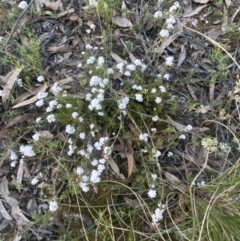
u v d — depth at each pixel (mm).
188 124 291
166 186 271
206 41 317
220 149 286
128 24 316
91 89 277
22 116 290
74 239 265
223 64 293
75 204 277
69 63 306
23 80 299
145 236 264
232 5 330
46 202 280
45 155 282
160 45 310
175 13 302
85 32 317
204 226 248
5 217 278
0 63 303
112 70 272
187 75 305
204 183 271
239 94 295
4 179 285
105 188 279
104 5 295
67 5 326
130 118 272
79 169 255
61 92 275
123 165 282
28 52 309
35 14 322
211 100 298
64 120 271
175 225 243
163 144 280
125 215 269
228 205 255
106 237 270
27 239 273
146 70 297
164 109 287
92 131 266
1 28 315
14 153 274
